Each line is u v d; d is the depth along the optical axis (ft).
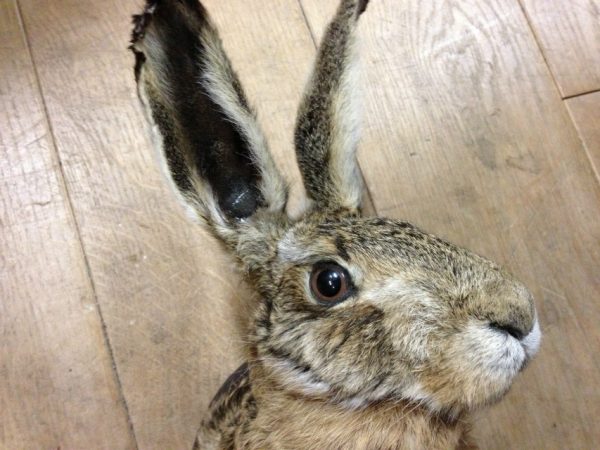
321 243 0.79
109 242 1.28
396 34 1.39
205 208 0.85
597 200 1.31
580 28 1.39
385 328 0.72
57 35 1.36
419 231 0.80
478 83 1.37
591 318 1.25
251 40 1.37
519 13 1.40
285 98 1.34
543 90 1.37
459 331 0.70
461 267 0.74
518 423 1.21
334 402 0.77
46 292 1.25
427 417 0.78
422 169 1.32
